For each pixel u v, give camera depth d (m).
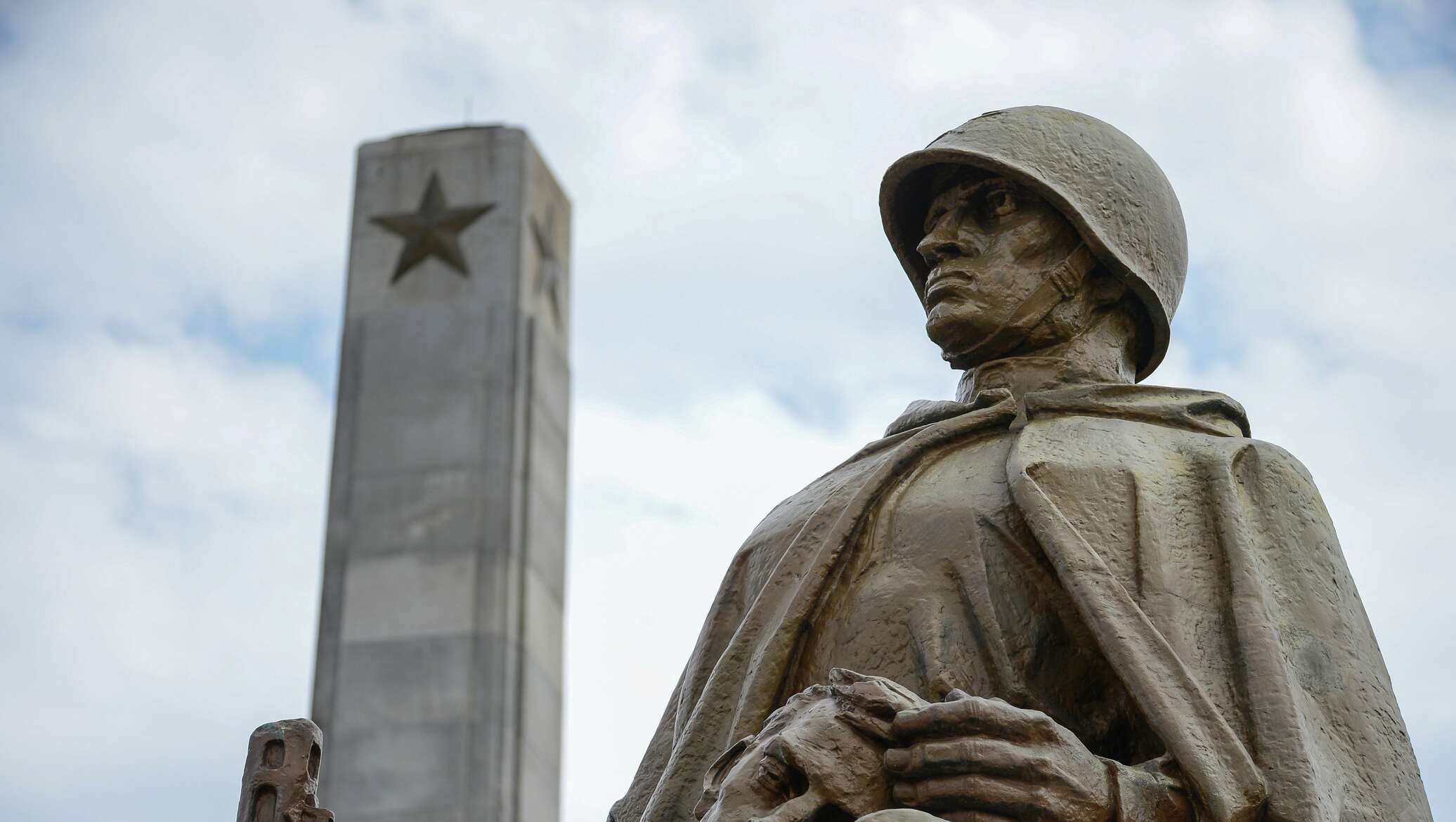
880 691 4.62
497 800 10.41
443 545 11.02
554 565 11.38
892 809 4.40
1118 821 4.50
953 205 5.69
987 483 5.26
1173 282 5.70
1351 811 4.76
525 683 10.81
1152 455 5.28
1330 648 5.02
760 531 5.57
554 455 11.66
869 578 5.21
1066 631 5.00
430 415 11.35
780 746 4.57
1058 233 5.62
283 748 4.66
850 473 5.55
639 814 5.35
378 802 10.43
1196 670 4.86
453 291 11.65
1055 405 5.45
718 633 5.47
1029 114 5.73
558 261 12.20
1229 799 4.57
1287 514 5.22
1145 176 5.71
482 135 12.06
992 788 4.45
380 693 10.69
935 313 5.61
